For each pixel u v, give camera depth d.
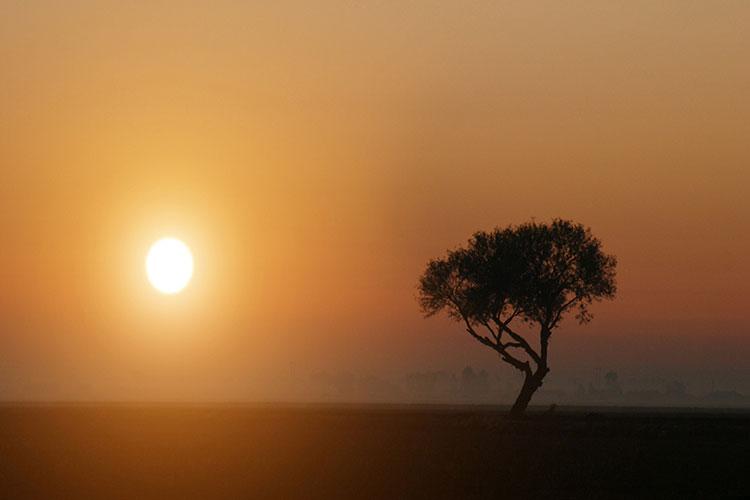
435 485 104.81
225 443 162.12
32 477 110.50
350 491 99.94
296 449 148.50
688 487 105.06
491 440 168.38
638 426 199.75
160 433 191.62
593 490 102.44
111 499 93.62
